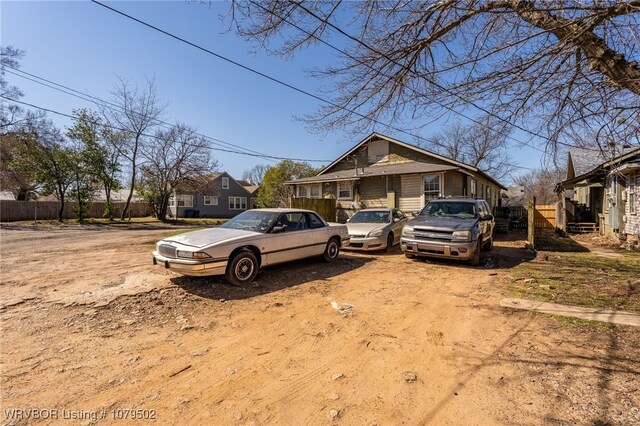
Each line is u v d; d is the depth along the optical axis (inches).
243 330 158.2
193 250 207.6
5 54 854.5
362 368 122.3
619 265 310.7
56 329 155.2
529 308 185.8
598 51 168.6
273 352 135.6
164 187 1232.2
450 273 280.1
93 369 120.2
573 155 672.4
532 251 405.7
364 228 387.9
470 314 179.3
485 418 92.9
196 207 1658.5
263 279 249.9
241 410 97.5
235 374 118.1
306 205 709.3
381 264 318.7
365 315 178.7
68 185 1035.9
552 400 100.5
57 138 997.2
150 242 489.7
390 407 98.7
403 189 677.9
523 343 141.4
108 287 218.2
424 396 104.2
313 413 96.1
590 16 142.3
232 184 1836.9
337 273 277.1
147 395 104.7
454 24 200.5
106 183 1117.7
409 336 151.1
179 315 176.1
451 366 123.0
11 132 936.3
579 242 505.0
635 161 368.8
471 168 629.3
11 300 191.2
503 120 216.4
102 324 161.8
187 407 98.7
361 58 227.6
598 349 134.2
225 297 206.2
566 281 246.1
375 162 800.9
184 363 125.8
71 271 267.6
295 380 114.3
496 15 179.6
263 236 246.7
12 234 642.2
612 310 180.1
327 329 159.8
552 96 191.2
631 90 170.9
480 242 331.3
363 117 256.1
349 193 762.8
